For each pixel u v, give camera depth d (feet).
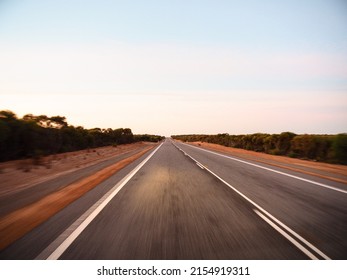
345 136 58.29
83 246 13.79
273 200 24.29
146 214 19.54
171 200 24.23
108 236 15.10
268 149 103.91
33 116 118.93
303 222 17.84
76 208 21.42
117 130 246.47
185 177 38.96
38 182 35.45
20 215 19.77
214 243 14.16
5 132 64.03
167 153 100.01
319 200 24.35
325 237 15.20
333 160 60.85
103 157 82.23
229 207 21.70
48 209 21.27
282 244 14.17
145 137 433.89
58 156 83.25
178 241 14.40
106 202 23.40
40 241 14.48
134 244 14.01
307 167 51.44
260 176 39.83
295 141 79.15
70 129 132.87
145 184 32.96
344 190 29.09
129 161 66.49
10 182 35.78
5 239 14.85
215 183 33.71
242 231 15.96
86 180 35.73
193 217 18.79
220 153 100.01
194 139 384.68
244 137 142.41
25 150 75.10
